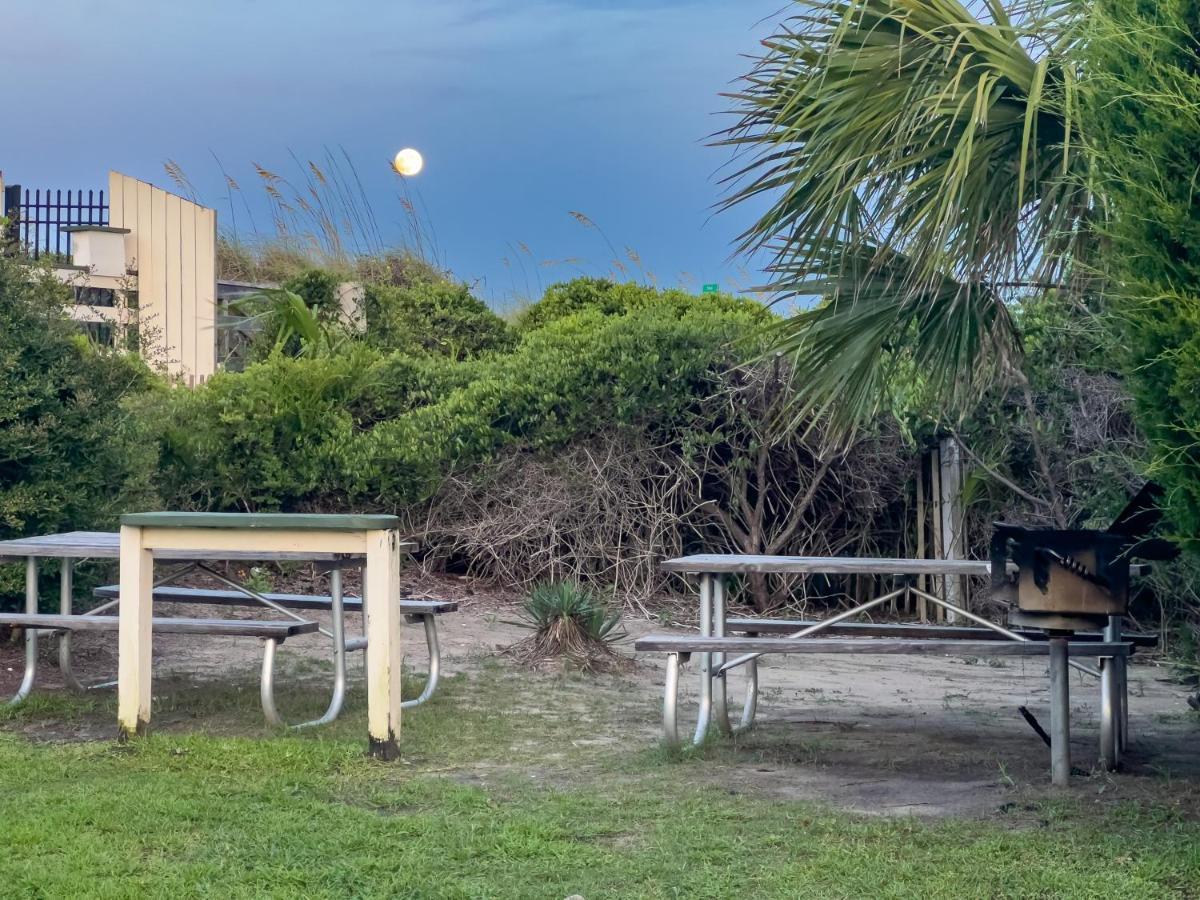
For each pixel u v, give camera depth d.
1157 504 4.77
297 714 6.63
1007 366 6.64
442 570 11.70
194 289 15.98
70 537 7.01
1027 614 5.25
